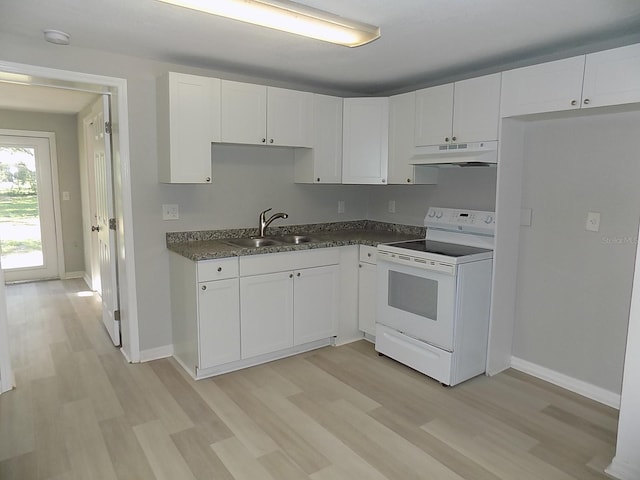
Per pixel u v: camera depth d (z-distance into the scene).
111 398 2.74
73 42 2.73
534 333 3.11
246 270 3.07
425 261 2.97
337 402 2.72
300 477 2.03
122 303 3.39
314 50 2.86
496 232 3.00
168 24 2.42
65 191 5.93
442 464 2.13
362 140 3.73
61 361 3.29
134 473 2.04
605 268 2.71
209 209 3.51
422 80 3.66
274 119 3.38
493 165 3.25
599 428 2.46
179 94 2.96
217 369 3.09
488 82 2.89
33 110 5.46
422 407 2.67
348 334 3.72
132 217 3.16
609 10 2.19
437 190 3.76
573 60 2.46
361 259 3.65
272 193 3.85
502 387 2.94
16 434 2.34
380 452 2.22
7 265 5.75
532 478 2.04
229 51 2.89
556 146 2.88
